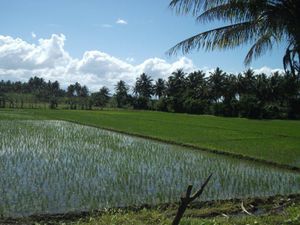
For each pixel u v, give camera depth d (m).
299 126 43.88
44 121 40.84
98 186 11.88
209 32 11.96
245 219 8.03
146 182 12.62
